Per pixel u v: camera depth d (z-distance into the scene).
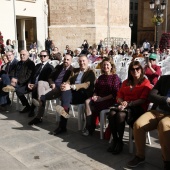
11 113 5.90
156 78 5.89
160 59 11.76
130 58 10.78
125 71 7.14
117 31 24.56
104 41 23.33
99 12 22.97
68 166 3.48
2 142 4.27
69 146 4.10
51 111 6.06
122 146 3.88
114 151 3.83
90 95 4.82
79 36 22.88
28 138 4.43
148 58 6.21
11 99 6.97
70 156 3.77
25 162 3.60
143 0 35.50
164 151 3.20
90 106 4.48
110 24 24.03
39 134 4.61
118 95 4.19
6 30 17.41
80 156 3.77
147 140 4.29
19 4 18.08
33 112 5.65
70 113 5.86
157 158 3.69
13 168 3.43
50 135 4.56
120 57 11.18
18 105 6.11
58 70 5.51
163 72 7.87
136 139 3.44
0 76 6.11
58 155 3.80
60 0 22.84
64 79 5.28
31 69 5.95
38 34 19.75
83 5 22.53
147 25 35.50
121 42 24.33
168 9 32.38
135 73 3.94
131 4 47.34
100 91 4.56
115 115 3.79
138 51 10.12
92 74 4.93
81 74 5.03
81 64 4.98
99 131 4.75
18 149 4.00
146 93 3.86
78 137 4.47
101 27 23.09
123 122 3.74
